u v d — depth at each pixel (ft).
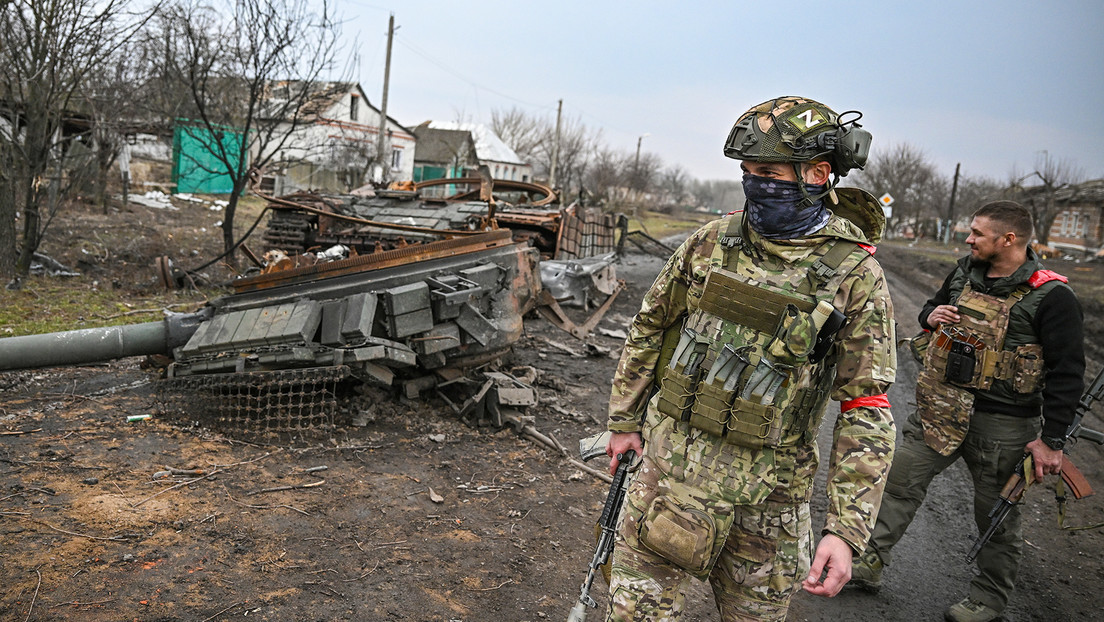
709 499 7.49
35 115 33.04
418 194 40.04
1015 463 12.42
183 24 39.86
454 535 14.49
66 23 32.68
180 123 45.06
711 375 7.45
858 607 13.46
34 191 33.96
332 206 38.14
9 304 29.19
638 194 165.37
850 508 6.83
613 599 7.99
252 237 57.82
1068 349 11.61
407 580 12.69
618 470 8.68
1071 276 77.41
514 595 12.65
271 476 16.33
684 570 7.67
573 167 179.01
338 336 18.19
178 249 47.39
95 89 40.70
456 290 20.03
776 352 7.14
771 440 7.37
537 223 41.98
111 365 23.63
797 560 7.77
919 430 13.34
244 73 40.42
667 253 76.28
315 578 12.50
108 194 62.69
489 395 20.35
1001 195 150.71
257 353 18.37
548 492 16.97
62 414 19.12
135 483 15.47
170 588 11.85
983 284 12.44
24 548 12.62
